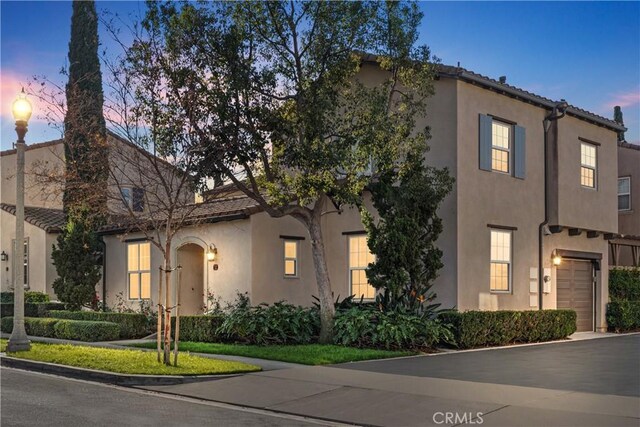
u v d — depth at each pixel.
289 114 15.71
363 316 15.95
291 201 17.89
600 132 23.28
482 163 18.64
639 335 21.66
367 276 17.08
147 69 14.09
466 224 17.98
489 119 18.92
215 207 20.86
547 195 20.98
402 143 16.02
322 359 13.72
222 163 14.77
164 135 14.00
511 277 19.44
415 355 15.07
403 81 16.28
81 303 22.56
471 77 18.06
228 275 19.48
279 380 11.51
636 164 28.09
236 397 10.45
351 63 15.75
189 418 9.05
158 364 12.78
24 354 14.73
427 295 18.03
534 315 18.66
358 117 15.56
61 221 26.98
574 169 21.83
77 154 19.53
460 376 11.80
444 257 17.89
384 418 8.96
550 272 20.95
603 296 23.25
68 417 8.96
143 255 22.77
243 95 14.91
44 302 24.08
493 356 14.93
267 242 19.31
